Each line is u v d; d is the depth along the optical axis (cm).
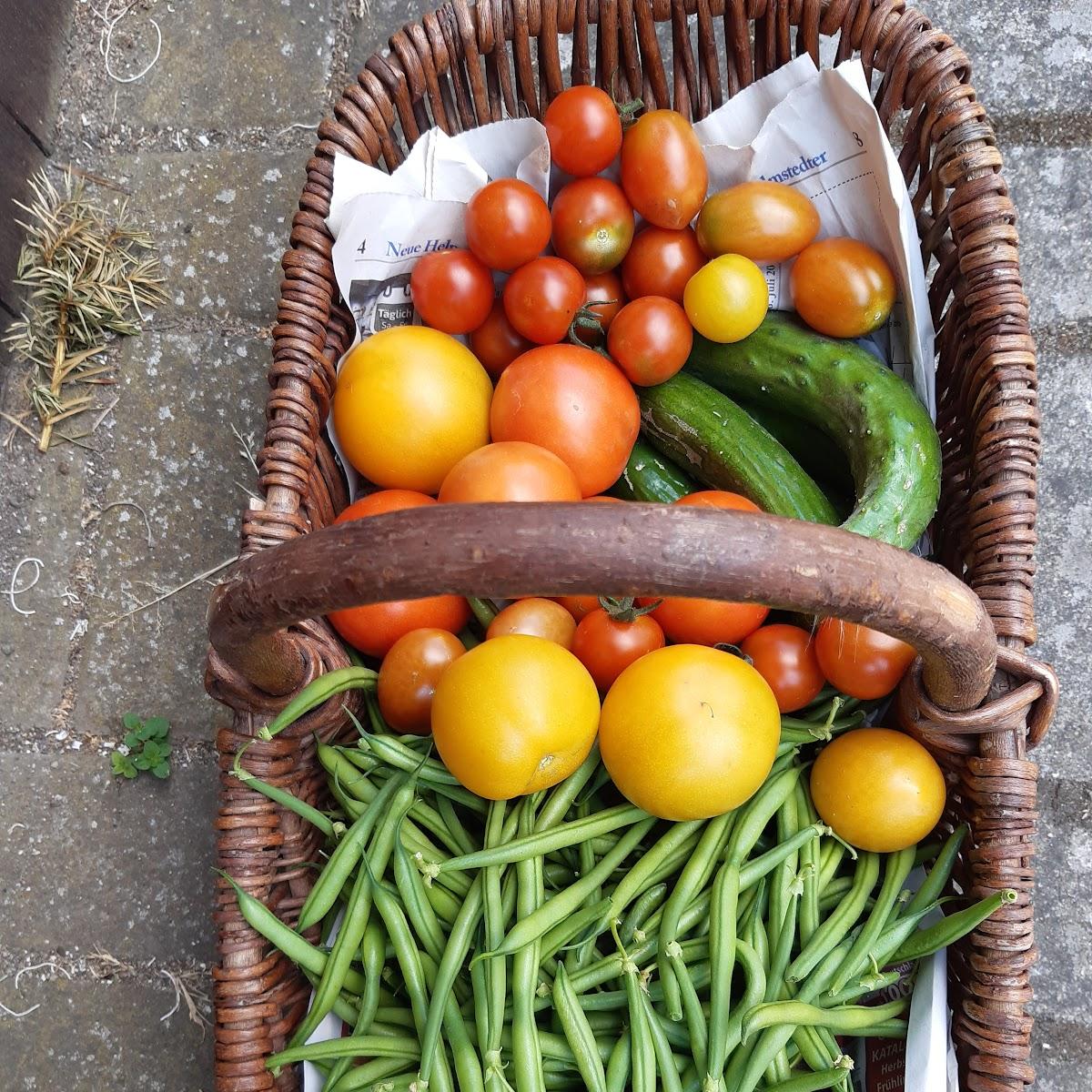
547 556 43
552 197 87
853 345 80
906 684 67
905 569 48
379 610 74
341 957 65
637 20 81
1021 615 65
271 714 67
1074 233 105
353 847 66
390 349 78
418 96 82
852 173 80
